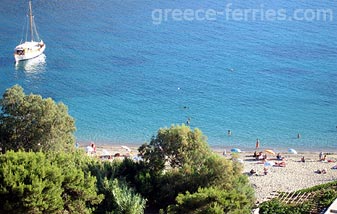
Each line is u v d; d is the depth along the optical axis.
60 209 97.06
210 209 96.88
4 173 95.56
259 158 171.88
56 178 99.38
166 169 138.50
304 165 166.25
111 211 109.00
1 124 135.38
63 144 136.62
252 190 124.00
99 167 124.12
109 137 197.62
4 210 93.94
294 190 140.50
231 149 183.00
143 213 119.06
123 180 121.62
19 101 135.50
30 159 102.06
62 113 138.88
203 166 123.44
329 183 142.38
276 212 121.06
